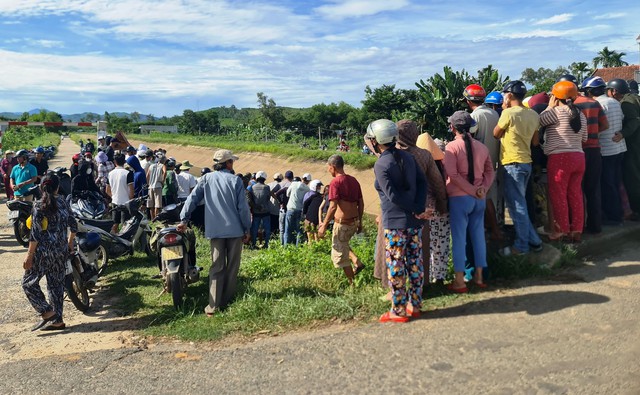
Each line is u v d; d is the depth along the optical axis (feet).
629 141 22.09
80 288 20.57
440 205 16.55
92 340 17.22
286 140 131.03
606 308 14.39
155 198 39.22
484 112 18.83
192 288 22.43
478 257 17.04
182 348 15.69
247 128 160.86
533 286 16.83
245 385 12.54
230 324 17.11
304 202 30.17
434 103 39.52
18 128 215.31
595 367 11.42
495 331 13.80
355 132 124.16
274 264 23.50
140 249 30.89
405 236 15.17
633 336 12.62
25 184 35.29
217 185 19.04
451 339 13.65
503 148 18.24
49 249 18.21
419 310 15.57
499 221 19.94
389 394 11.31
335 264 20.25
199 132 198.70
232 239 19.20
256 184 36.73
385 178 14.61
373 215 47.39
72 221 19.35
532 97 21.74
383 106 124.98
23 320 19.83
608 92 21.75
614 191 21.21
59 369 14.82
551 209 19.86
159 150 43.98
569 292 15.89
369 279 20.51
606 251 19.72
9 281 25.31
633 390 10.36
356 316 16.35
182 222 19.58
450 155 16.61
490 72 39.14
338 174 20.04
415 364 12.52
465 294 16.88
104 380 13.76
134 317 19.35
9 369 15.11
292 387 12.16
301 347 14.40
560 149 18.67
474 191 16.53
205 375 13.39
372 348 13.73
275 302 18.69
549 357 12.09
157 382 13.30
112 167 39.04
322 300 17.61
